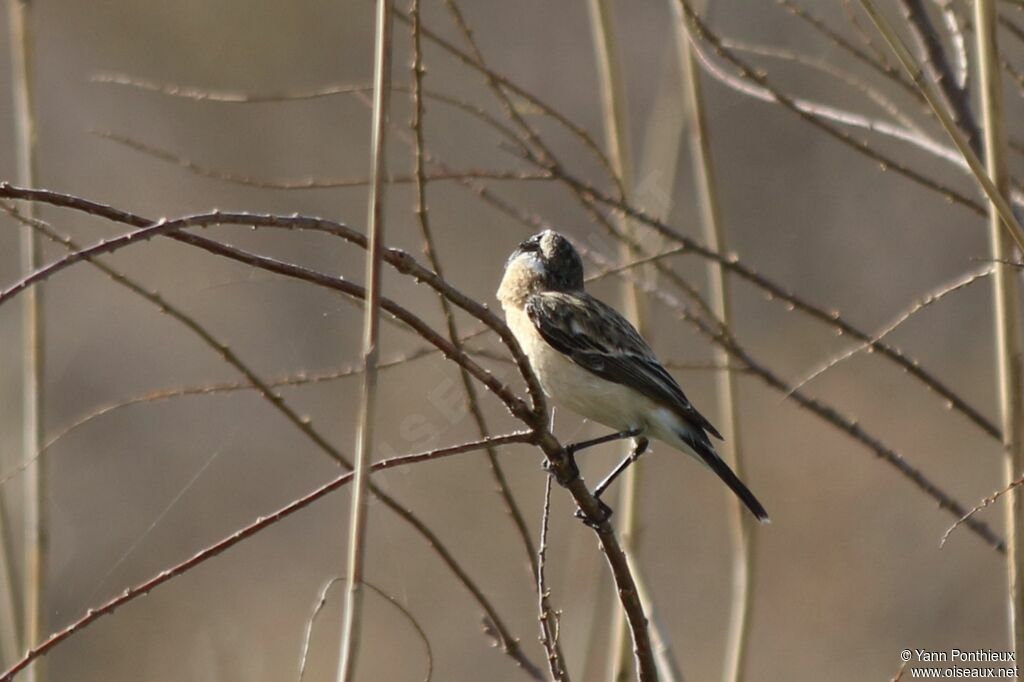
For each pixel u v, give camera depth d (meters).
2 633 8.02
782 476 18.95
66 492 17.27
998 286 5.96
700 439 8.05
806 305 6.84
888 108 7.20
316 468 17.61
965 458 18.92
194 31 22.17
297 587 16.33
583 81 21.72
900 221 21.14
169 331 18.36
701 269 20.14
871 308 21.00
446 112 18.36
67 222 20.11
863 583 17.45
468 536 17.00
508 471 17.89
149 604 16.05
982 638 16.59
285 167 21.72
